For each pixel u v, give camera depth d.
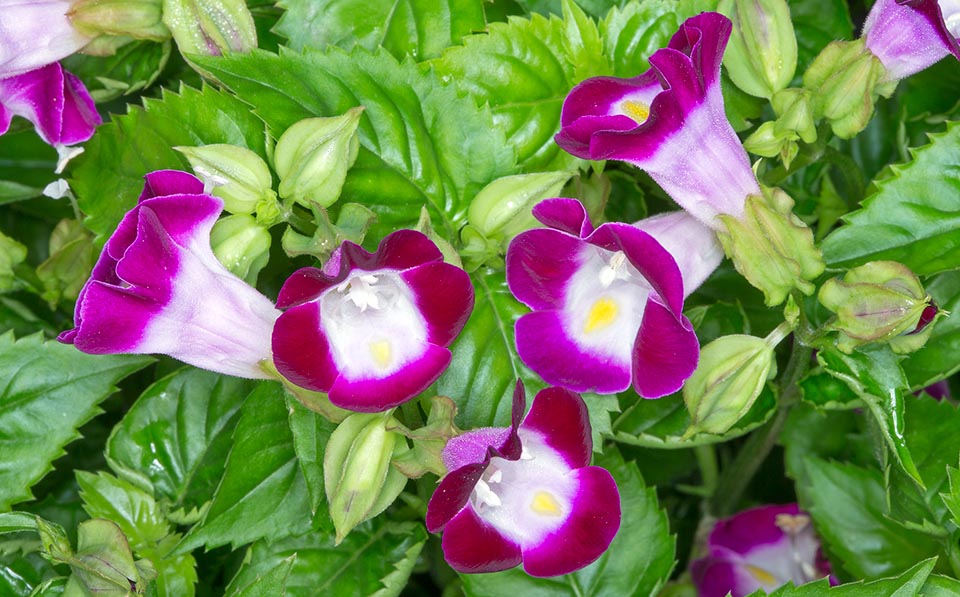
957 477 0.17
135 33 0.18
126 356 0.19
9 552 0.18
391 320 0.14
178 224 0.14
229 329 0.15
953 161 0.18
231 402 0.19
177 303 0.14
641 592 0.18
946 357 0.19
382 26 0.19
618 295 0.16
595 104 0.16
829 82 0.17
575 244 0.15
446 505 0.14
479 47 0.19
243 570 0.18
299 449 0.16
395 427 0.14
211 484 0.19
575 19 0.19
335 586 0.18
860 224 0.18
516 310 0.17
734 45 0.17
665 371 0.15
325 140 0.15
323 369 0.14
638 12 0.19
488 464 0.14
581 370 0.16
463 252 0.17
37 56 0.18
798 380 0.19
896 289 0.15
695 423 0.16
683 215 0.16
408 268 0.14
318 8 0.19
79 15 0.18
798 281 0.15
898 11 0.17
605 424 0.16
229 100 0.18
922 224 0.18
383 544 0.19
